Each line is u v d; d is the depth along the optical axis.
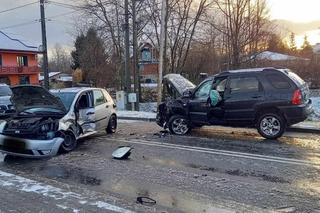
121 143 11.12
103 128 12.54
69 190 6.56
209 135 12.02
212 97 11.45
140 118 17.62
